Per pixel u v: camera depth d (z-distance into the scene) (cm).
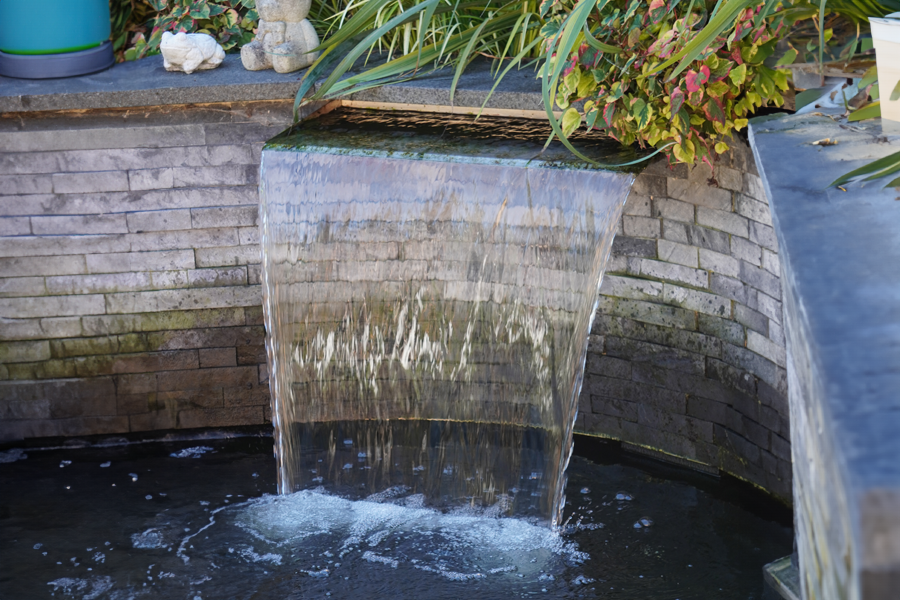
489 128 392
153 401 452
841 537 100
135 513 391
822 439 115
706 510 381
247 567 352
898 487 94
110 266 429
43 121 408
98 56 428
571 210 342
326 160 371
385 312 399
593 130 382
